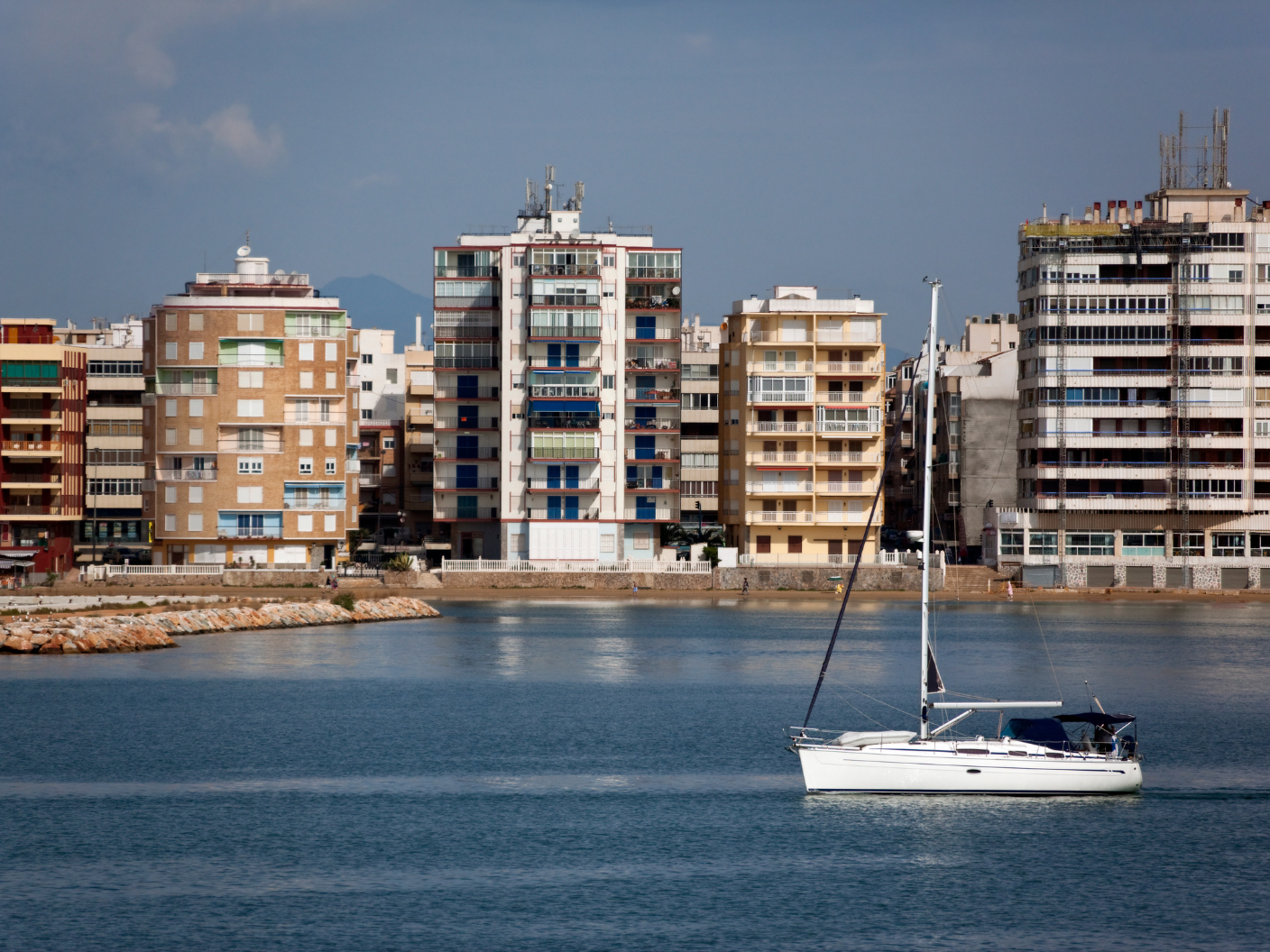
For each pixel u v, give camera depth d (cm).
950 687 15088
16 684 14475
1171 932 7575
